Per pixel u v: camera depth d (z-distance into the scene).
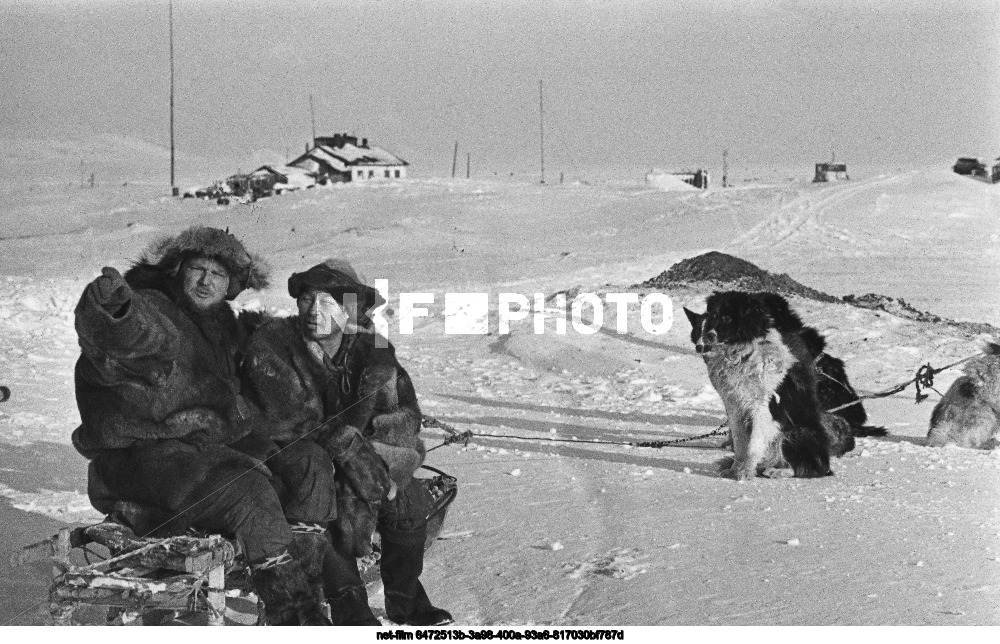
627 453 12.31
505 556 7.48
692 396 17.55
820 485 10.59
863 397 13.88
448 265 44.31
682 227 64.69
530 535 8.11
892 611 6.14
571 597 6.43
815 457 11.04
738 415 11.09
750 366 10.99
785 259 49.09
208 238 5.36
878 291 37.22
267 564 5.04
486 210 73.12
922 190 80.00
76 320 4.74
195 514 5.04
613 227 66.62
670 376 19.58
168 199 78.81
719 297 10.95
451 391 17.64
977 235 60.06
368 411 5.54
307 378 5.40
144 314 4.85
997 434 13.48
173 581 4.80
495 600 6.42
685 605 6.27
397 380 5.72
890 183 85.62
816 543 7.93
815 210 70.31
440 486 6.46
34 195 85.00
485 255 49.16
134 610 5.12
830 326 24.05
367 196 80.00
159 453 5.05
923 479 10.94
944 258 49.53
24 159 128.75
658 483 10.49
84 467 9.96
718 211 70.56
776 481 10.81
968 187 80.50
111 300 4.71
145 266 5.37
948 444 13.41
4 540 7.27
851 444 12.79
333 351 5.49
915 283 39.56
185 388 5.07
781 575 7.00
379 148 111.12
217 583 4.86
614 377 19.47
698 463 11.79
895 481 10.83
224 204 68.00
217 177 110.38
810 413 11.16
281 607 5.09
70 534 5.11
